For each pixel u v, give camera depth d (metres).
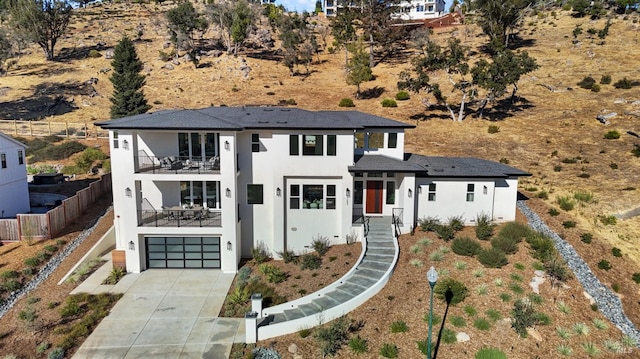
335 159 24.27
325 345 16.16
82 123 50.78
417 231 25.45
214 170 23.64
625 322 18.84
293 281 21.83
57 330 17.84
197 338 17.48
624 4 79.38
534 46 71.19
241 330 18.08
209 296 21.08
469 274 20.66
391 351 15.90
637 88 51.34
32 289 21.48
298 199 25.08
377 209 27.11
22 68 69.00
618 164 34.16
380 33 70.62
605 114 44.69
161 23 88.50
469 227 26.02
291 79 65.56
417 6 111.06
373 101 55.91
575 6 83.06
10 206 29.27
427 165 27.52
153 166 23.42
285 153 24.12
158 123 22.52
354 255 23.44
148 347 16.88
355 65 61.09
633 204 27.56
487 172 26.12
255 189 24.62
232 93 59.16
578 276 21.28
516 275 20.48
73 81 63.59
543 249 22.30
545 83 57.00
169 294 21.23
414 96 57.47
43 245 25.50
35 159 41.12
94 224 28.58
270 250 25.31
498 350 16.23
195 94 58.78
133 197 22.97
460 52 47.47
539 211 27.94
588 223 26.36
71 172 38.75
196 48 75.25
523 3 68.88
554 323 17.86
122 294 21.14
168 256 24.34
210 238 24.23
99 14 97.56
